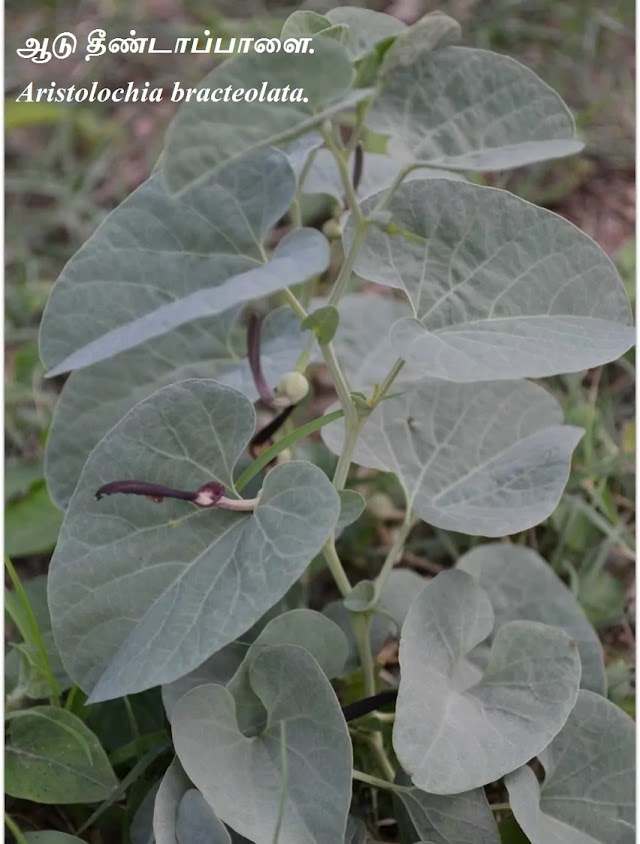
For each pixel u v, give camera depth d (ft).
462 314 2.65
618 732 2.67
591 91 6.64
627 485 4.40
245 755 2.40
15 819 3.02
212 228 2.78
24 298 5.32
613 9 7.00
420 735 2.34
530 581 3.39
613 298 2.67
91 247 2.86
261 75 2.21
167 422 2.53
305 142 2.86
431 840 2.51
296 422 4.72
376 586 2.81
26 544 3.80
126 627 2.48
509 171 6.12
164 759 2.92
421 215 2.71
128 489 2.43
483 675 2.67
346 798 2.25
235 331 3.52
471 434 3.13
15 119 5.65
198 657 2.19
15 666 3.19
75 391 3.23
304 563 2.20
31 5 7.25
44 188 6.06
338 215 3.25
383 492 4.39
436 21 2.43
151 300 2.80
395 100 2.66
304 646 2.64
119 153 6.53
